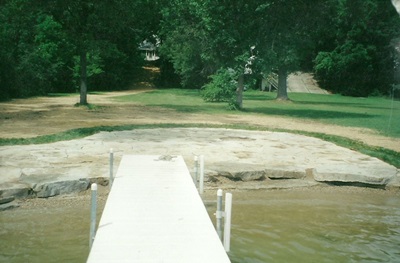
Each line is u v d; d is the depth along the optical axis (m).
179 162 8.79
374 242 6.54
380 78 67.62
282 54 29.27
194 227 5.11
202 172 8.04
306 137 15.62
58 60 46.06
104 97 40.25
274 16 27.84
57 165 9.73
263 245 6.23
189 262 4.16
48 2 27.41
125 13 28.50
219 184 9.47
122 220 5.31
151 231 4.96
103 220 5.30
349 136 17.20
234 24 27.53
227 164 10.29
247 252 5.94
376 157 12.15
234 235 6.59
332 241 6.51
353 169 10.29
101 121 19.58
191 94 46.28
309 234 6.78
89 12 27.77
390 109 35.97
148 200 6.15
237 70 27.52
